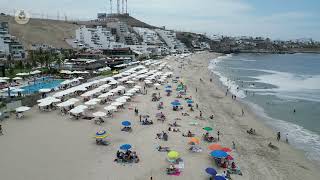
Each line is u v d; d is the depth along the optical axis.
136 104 70.94
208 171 35.47
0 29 146.12
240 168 40.53
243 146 49.25
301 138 56.81
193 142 45.09
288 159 46.16
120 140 47.16
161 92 86.69
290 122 67.25
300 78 144.12
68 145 44.41
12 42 151.62
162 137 48.50
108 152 42.41
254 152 47.38
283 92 104.19
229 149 42.66
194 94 88.19
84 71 109.12
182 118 61.09
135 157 40.03
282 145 52.22
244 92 102.06
